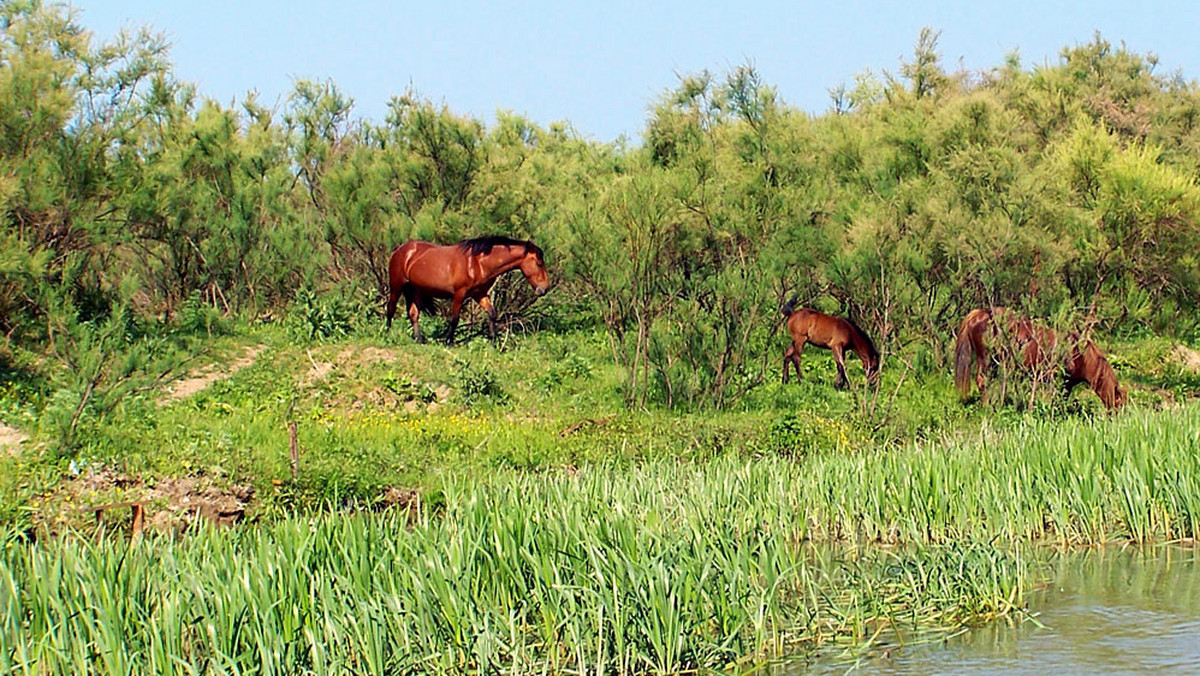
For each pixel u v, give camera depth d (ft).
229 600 30.50
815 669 33.71
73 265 74.49
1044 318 74.08
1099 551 46.50
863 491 48.80
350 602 32.04
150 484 48.57
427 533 35.50
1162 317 85.97
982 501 48.11
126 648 29.45
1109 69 151.33
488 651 31.30
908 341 80.53
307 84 115.44
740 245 80.02
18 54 76.43
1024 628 37.04
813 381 78.48
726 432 62.90
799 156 87.71
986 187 82.74
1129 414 62.44
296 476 50.88
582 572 33.78
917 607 38.40
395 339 80.28
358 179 92.02
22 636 29.22
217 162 91.91
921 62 140.05
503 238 81.00
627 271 71.77
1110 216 82.48
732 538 37.65
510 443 60.23
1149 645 35.22
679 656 32.71
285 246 89.25
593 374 77.15
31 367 67.92
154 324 79.71
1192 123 144.05
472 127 91.81
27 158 72.28
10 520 43.75
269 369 72.69
